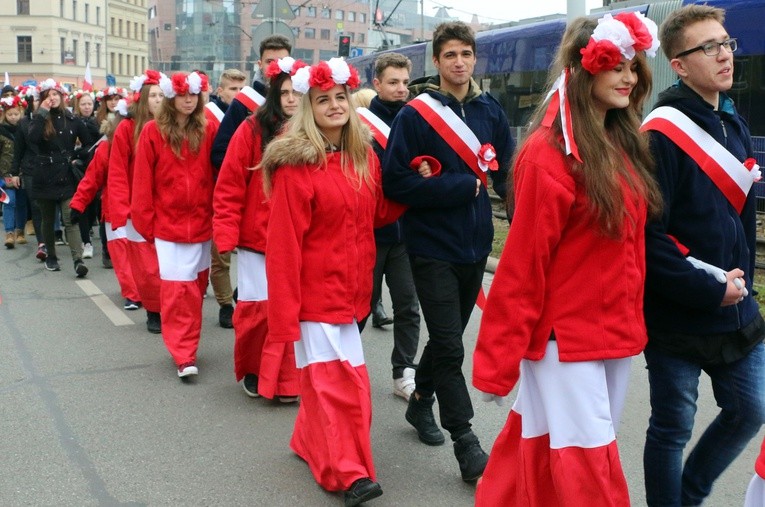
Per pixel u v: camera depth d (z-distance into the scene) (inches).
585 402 109.6
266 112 190.7
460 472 161.3
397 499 150.8
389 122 221.1
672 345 118.3
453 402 155.4
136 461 168.2
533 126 112.3
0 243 449.7
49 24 2960.1
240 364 203.6
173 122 215.2
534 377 113.7
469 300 163.0
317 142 144.3
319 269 146.6
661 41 122.6
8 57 2974.9
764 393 120.0
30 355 241.3
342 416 147.0
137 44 3533.5
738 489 153.5
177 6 4202.8
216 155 214.7
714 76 116.6
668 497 123.6
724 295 112.4
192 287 219.0
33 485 157.6
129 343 254.2
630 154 111.0
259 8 506.6
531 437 114.3
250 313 199.0
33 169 357.1
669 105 118.0
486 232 159.3
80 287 337.7
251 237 195.5
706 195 116.0
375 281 206.1
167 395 207.2
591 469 109.4
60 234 450.6
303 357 150.8
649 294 119.0
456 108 159.8
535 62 611.5
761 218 447.2
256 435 181.5
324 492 154.2
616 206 105.6
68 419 191.0
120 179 252.7
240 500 151.2
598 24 106.7
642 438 178.7
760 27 425.4
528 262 108.6
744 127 123.6
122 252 298.2
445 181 152.9
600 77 106.6
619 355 109.7
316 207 145.5
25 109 471.2
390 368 229.8
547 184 106.3
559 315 109.9
